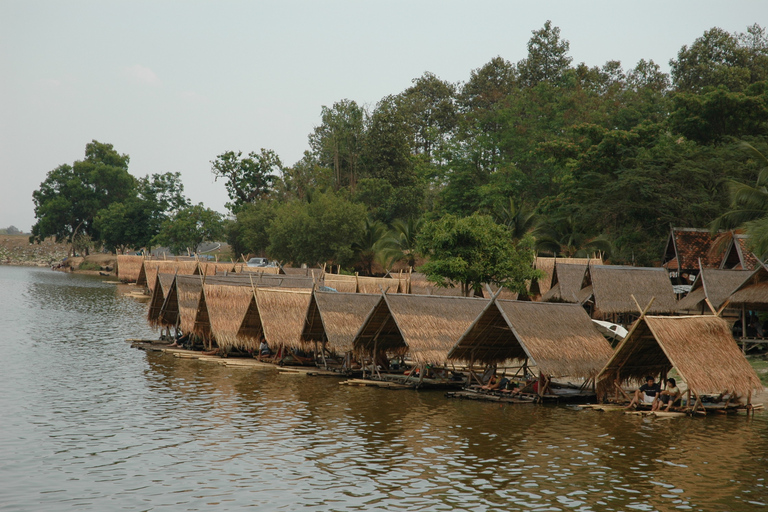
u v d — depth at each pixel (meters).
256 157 108.88
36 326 47.66
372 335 30.31
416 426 21.72
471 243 40.66
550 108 79.00
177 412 23.22
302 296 34.59
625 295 38.09
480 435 20.64
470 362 27.83
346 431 20.98
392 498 15.16
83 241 149.00
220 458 18.00
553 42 105.12
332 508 14.53
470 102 115.38
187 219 110.12
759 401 25.39
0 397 25.14
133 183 153.38
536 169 76.62
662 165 52.00
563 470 17.23
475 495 15.40
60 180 149.62
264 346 35.25
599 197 54.38
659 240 51.28
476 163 80.69
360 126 96.38
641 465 17.67
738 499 15.27
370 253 79.50
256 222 91.75
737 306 32.25
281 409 23.98
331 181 99.44
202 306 35.94
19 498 15.00
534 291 49.34
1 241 183.88
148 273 69.44
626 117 75.50
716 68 81.81
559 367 24.62
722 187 50.41
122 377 29.70
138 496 15.17
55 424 21.34
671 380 24.56
